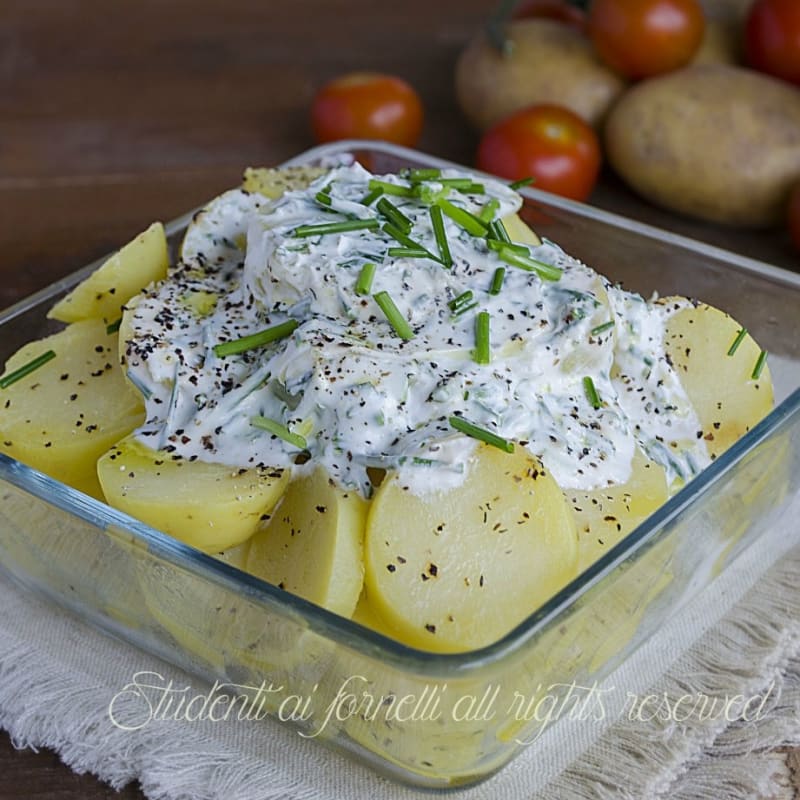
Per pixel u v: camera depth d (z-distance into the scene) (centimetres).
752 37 80
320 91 82
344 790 56
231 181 80
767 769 57
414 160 70
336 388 57
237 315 61
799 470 61
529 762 57
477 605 55
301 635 54
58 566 58
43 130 83
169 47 90
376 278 59
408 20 93
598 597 54
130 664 59
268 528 57
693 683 59
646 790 56
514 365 59
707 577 60
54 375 61
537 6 86
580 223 67
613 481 58
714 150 75
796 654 60
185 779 57
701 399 62
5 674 59
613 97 80
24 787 57
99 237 76
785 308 64
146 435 58
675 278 66
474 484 56
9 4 94
